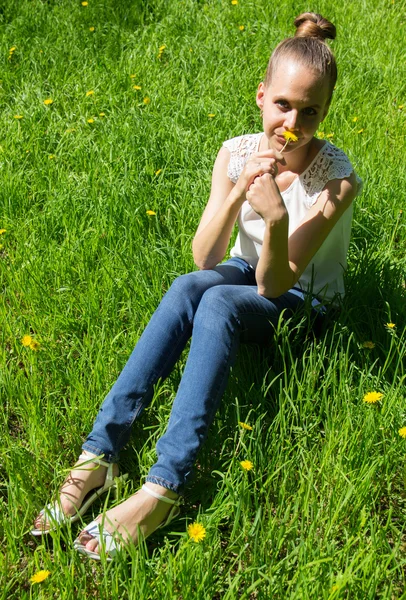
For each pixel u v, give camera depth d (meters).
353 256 3.04
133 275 2.89
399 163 3.79
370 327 2.61
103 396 2.36
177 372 2.40
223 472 2.16
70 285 2.93
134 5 5.64
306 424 2.26
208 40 5.12
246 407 2.31
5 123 4.18
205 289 2.25
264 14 5.46
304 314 2.41
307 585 1.71
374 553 1.81
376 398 2.14
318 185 2.35
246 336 2.28
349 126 4.09
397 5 5.73
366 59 4.88
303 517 1.95
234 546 1.89
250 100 4.33
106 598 1.79
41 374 2.51
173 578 1.79
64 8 5.70
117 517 1.92
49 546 2.02
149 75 4.67
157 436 2.26
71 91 4.58
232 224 2.33
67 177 3.68
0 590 1.85
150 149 3.82
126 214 3.29
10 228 3.34
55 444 2.26
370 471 1.99
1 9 5.66
